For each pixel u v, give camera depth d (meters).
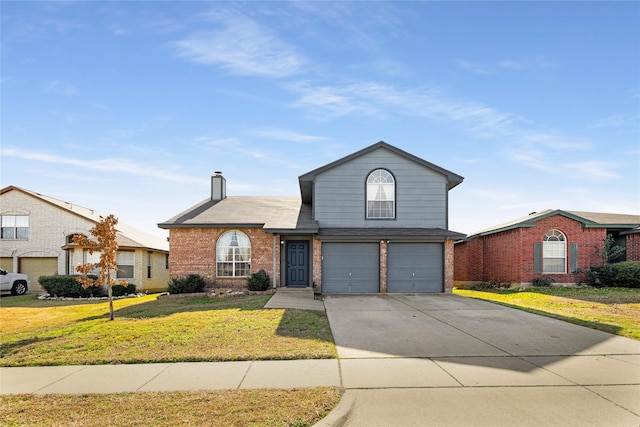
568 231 19.28
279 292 16.11
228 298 15.32
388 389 5.39
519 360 6.73
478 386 5.51
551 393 5.25
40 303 16.95
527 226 19.00
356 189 17.38
